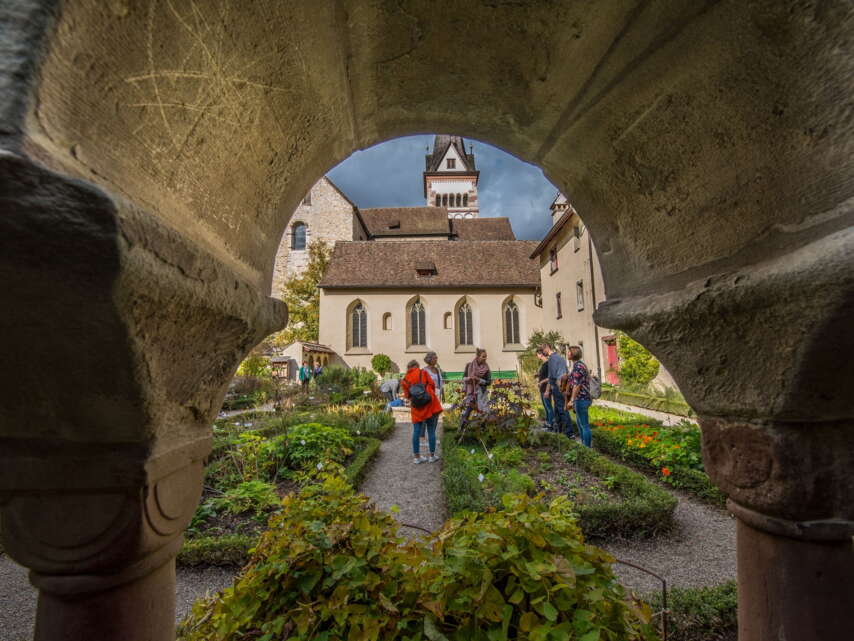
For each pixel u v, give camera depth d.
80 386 0.93
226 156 1.29
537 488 4.96
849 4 0.95
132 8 0.81
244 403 15.41
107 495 1.08
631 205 1.87
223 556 3.52
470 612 1.36
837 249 0.97
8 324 0.81
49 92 0.70
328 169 2.23
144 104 0.92
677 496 5.00
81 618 1.14
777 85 1.16
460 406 7.99
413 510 4.74
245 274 1.56
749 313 1.26
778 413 1.30
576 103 1.73
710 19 1.19
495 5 1.41
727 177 1.38
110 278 0.73
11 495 1.09
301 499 1.91
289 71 1.38
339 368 19.69
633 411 11.55
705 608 2.46
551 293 22.05
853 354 1.13
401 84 1.84
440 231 38.28
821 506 1.32
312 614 1.42
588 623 1.29
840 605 1.35
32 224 0.67
